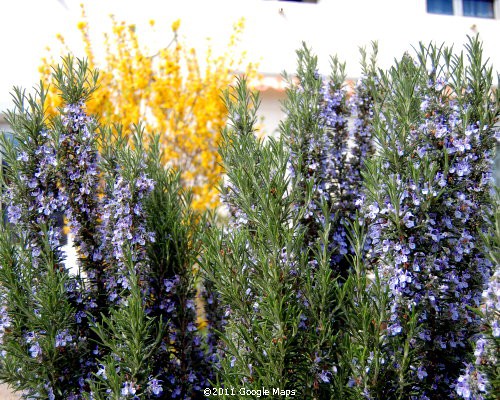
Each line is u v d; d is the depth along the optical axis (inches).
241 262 23.4
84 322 26.4
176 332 27.6
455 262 24.6
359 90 30.9
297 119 27.6
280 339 22.0
